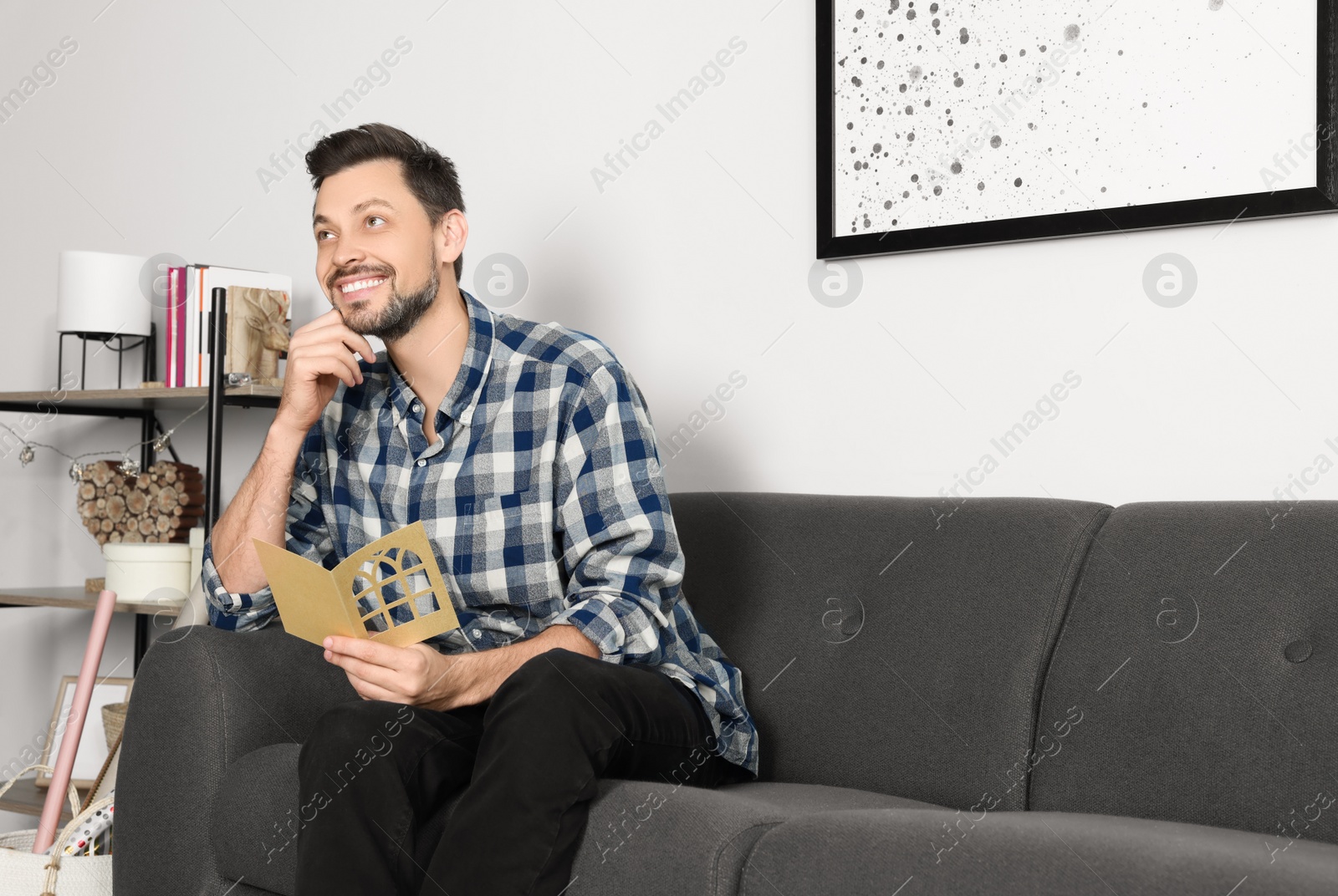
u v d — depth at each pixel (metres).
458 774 1.26
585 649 1.33
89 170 2.95
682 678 1.40
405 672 1.24
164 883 1.42
